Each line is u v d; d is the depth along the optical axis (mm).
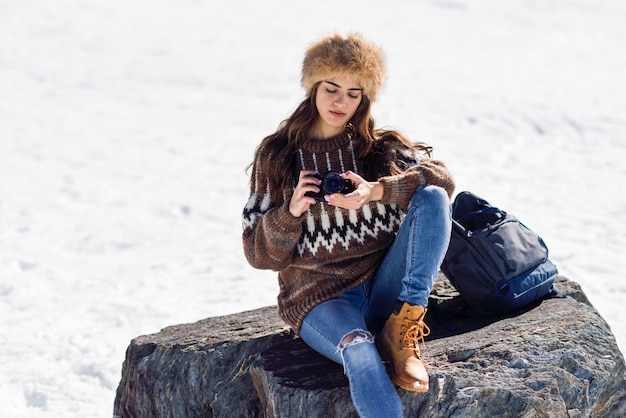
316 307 3180
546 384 3139
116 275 6336
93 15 18812
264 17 19625
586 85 13547
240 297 5836
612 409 3412
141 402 3746
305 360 3359
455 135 10609
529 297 3650
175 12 19719
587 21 20047
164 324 5398
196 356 3652
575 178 8773
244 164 9703
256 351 3641
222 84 13688
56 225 7582
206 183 8953
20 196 8438
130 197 8469
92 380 4641
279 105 12477
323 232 3227
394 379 3043
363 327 3072
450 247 3633
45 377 4602
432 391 3086
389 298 3287
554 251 6570
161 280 6223
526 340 3369
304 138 3316
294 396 3113
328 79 3154
